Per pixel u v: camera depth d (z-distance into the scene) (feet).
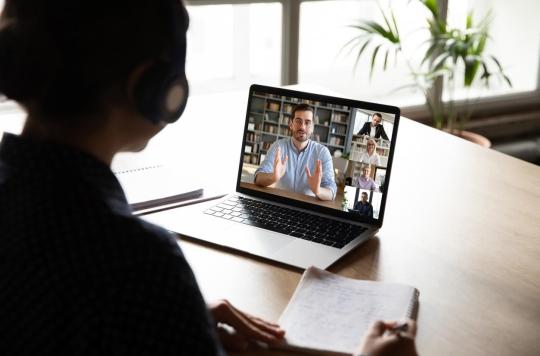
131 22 2.16
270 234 4.18
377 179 4.25
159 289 2.11
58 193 2.15
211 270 3.84
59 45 2.11
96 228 2.12
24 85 2.15
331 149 4.40
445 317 3.41
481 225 4.41
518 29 12.80
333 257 3.92
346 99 4.33
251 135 4.65
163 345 2.09
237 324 3.21
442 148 5.85
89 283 2.07
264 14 10.25
